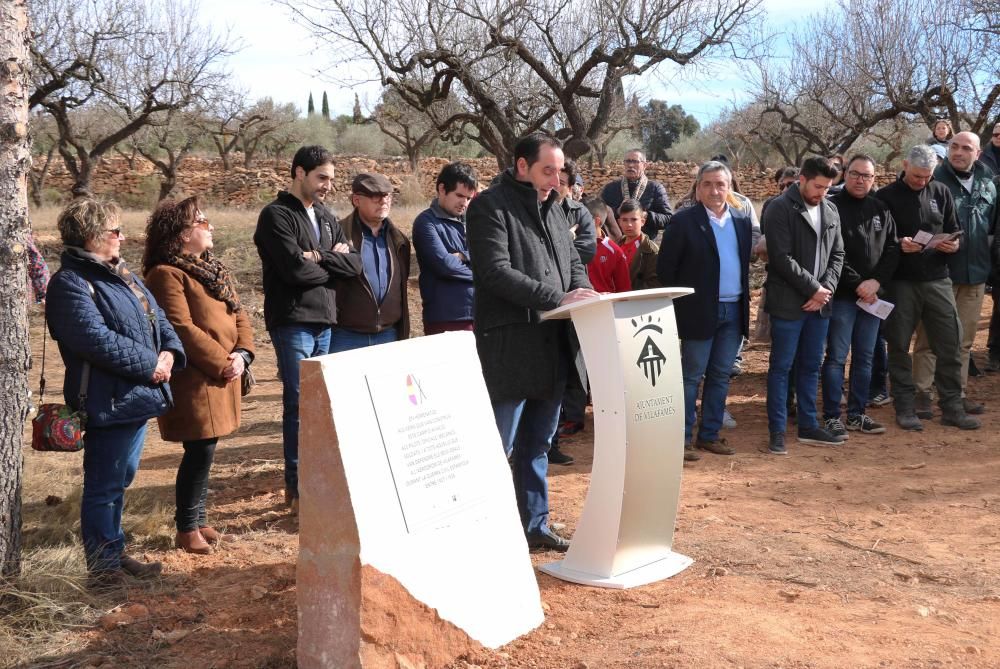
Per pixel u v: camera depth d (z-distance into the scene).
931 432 7.28
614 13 15.92
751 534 5.01
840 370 7.15
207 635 3.89
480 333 4.54
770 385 6.88
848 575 4.37
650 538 4.42
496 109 16.73
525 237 4.46
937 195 7.36
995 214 8.16
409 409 3.53
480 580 3.63
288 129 43.00
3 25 4.11
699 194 6.56
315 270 5.32
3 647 3.72
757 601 4.02
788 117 29.20
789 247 6.64
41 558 4.56
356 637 3.26
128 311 4.26
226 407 4.91
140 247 18.44
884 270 7.08
